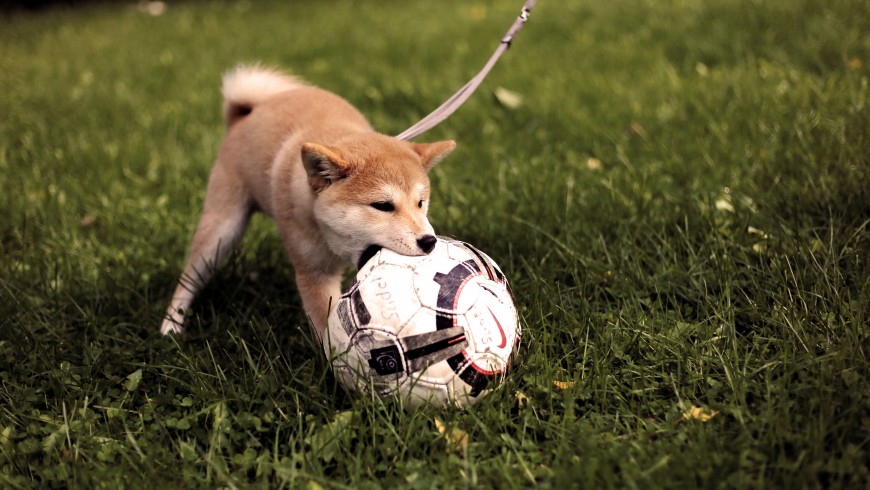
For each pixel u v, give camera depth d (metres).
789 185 4.21
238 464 2.65
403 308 2.62
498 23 8.82
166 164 5.53
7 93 7.27
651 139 5.21
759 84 5.74
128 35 10.20
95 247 4.39
